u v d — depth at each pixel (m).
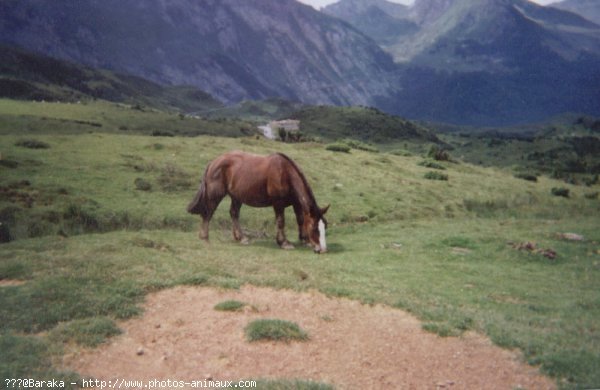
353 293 11.26
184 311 9.77
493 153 186.50
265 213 26.44
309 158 46.69
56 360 7.46
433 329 9.33
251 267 13.26
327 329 9.20
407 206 32.41
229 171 17.62
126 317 9.31
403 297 11.49
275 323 8.84
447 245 20.58
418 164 55.38
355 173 42.19
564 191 47.09
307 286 11.61
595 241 21.69
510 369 7.85
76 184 27.91
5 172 28.42
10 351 7.52
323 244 17.52
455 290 13.48
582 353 8.44
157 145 42.47
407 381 7.31
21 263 11.96
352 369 7.62
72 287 10.41
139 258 13.03
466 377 7.52
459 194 39.53
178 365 7.55
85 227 21.22
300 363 7.76
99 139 44.53
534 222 27.19
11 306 9.30
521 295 13.42
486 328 9.50
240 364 7.64
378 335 9.06
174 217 23.77
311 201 17.36
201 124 142.62
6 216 20.69
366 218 28.67
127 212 23.61
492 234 22.59
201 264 13.01
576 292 14.08
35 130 77.44
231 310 9.79
